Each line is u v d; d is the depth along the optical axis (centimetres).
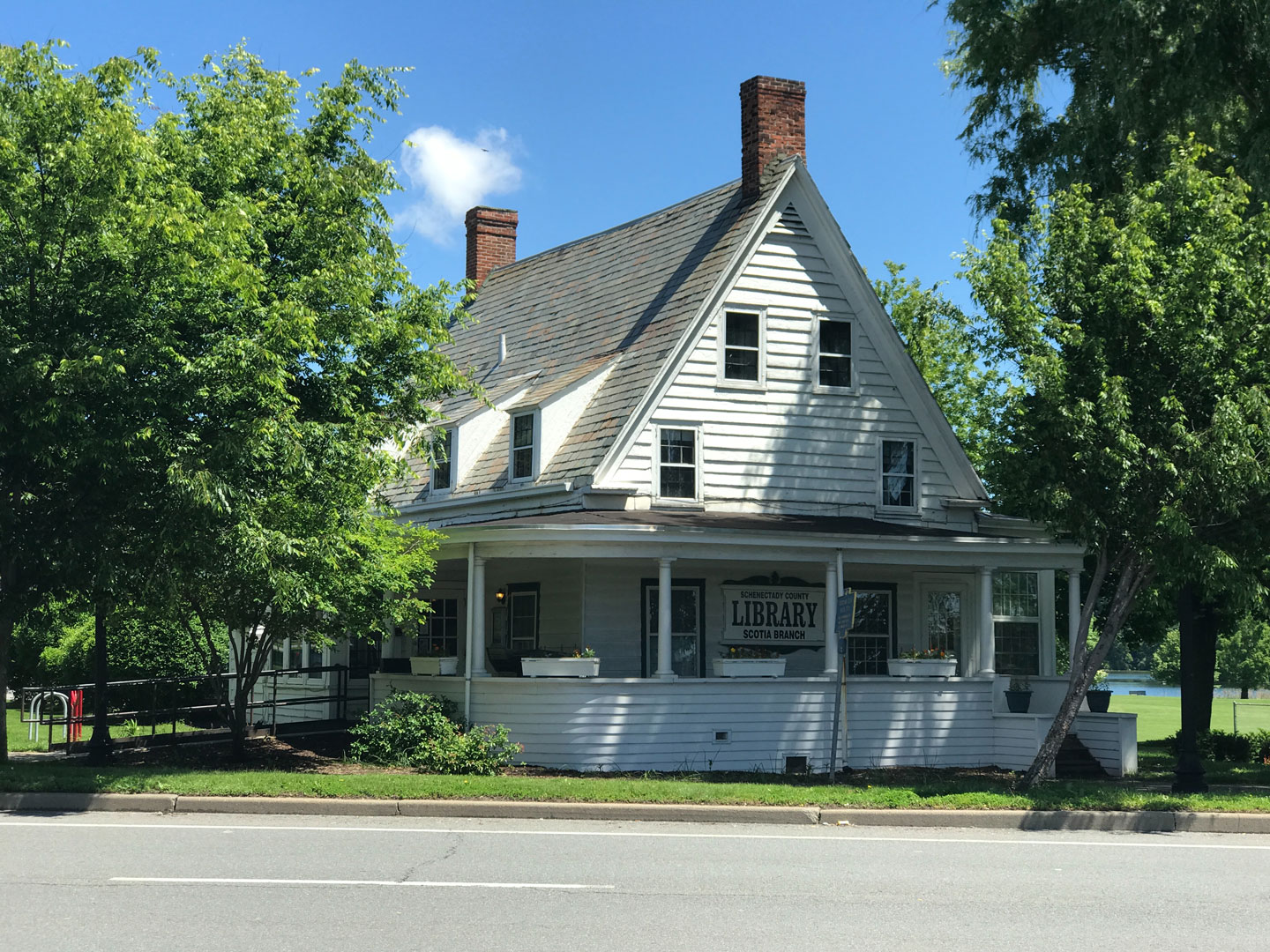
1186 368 1612
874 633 2461
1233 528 1708
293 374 1798
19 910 874
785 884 1017
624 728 1952
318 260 1833
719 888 995
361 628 2055
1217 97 2325
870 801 1459
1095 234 1703
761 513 2397
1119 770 2102
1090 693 2312
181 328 1617
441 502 2648
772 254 2480
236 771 1648
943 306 1806
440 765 1884
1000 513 2773
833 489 2481
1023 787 1636
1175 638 8462
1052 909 943
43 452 1452
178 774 1538
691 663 2297
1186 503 1656
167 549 1548
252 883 974
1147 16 2266
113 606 1838
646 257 2789
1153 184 1759
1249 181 2272
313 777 1530
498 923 855
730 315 2438
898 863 1139
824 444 2483
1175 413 1625
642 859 1125
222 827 1281
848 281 2545
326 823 1326
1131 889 1034
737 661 2083
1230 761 2541
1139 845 1302
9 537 1562
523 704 1989
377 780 1506
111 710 2998
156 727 2811
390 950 778
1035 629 2606
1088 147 2459
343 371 1827
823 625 2411
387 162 1925
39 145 1427
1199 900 989
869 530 2258
